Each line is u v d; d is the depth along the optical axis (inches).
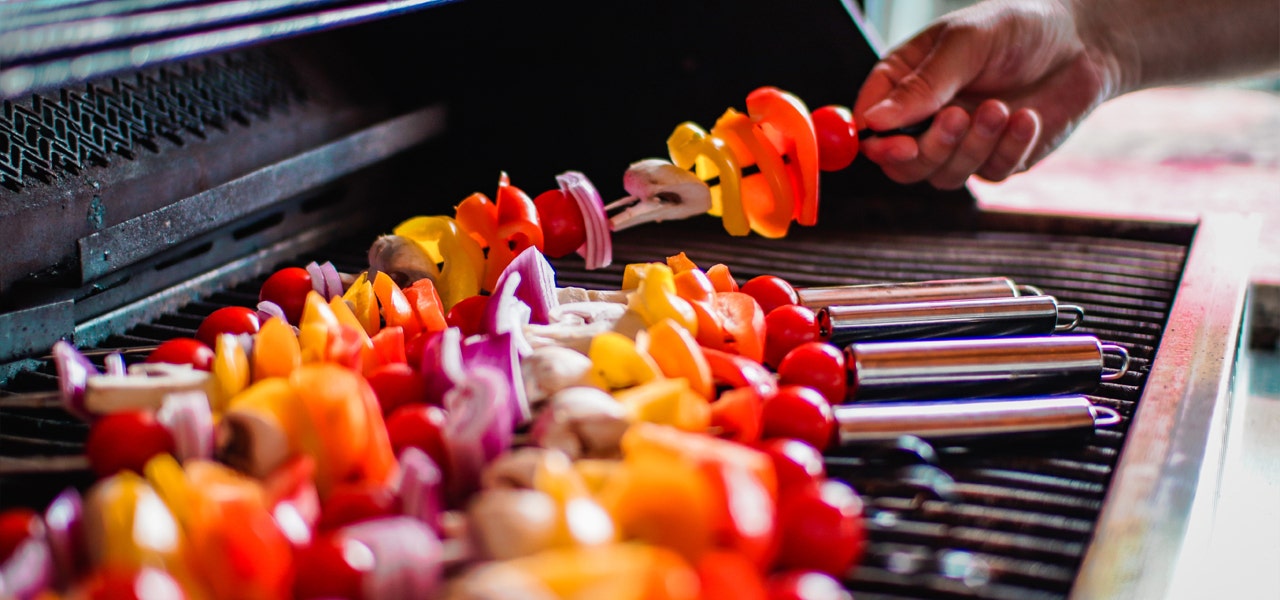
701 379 30.6
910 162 42.7
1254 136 96.5
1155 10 46.0
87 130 37.9
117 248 35.2
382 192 47.4
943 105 43.4
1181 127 101.8
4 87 25.2
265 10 28.3
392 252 35.3
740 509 26.6
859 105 42.3
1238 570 35.3
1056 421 31.2
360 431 28.3
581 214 36.1
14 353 32.7
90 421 30.1
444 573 26.6
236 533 26.0
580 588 24.8
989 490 30.3
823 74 47.0
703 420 29.4
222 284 40.1
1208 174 79.5
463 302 34.2
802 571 27.8
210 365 31.5
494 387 28.7
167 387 29.8
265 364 30.2
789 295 35.7
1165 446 30.7
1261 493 38.1
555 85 48.9
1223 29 46.2
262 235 41.8
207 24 27.4
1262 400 43.0
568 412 29.0
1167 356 34.7
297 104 44.1
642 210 36.2
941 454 31.3
